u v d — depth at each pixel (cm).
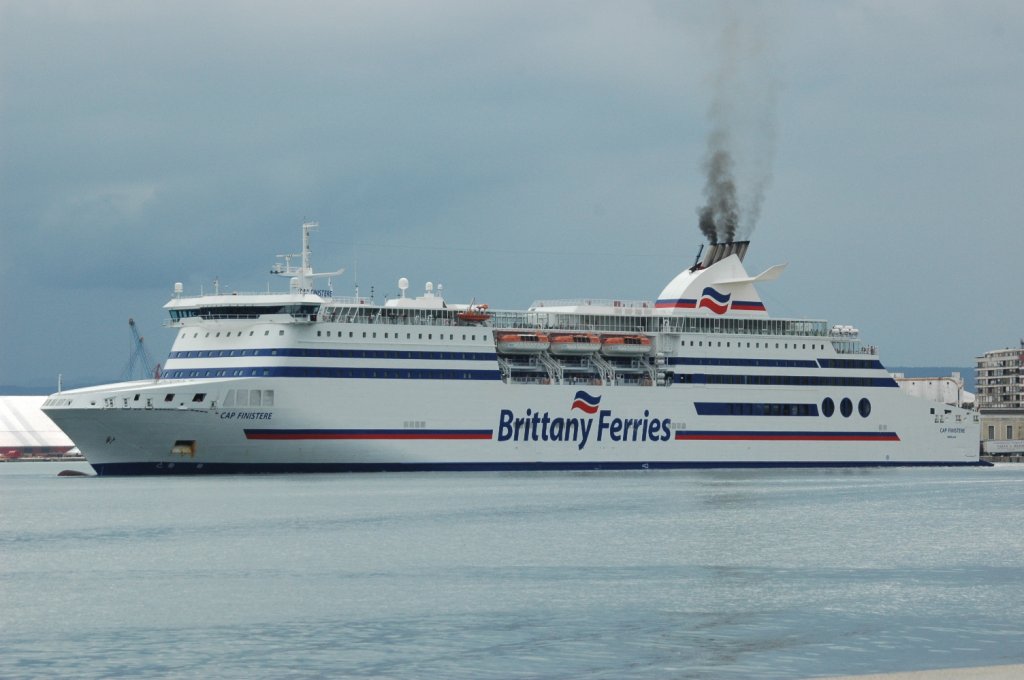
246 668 8738
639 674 8519
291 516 16825
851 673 8538
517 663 8831
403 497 19312
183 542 14525
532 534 15200
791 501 19612
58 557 13512
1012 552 14025
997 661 8856
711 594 11281
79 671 8700
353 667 8744
